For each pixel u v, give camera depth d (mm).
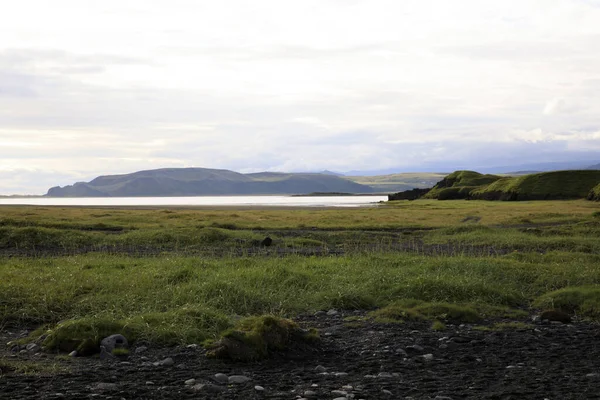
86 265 22562
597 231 43250
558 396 8547
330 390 8820
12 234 35906
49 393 8398
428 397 8477
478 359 11031
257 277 18797
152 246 35312
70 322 12305
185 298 15484
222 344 10805
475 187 156250
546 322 14852
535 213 68438
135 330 12227
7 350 11820
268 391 8789
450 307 15219
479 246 36406
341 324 14312
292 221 58875
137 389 8703
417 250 31828
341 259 25000
